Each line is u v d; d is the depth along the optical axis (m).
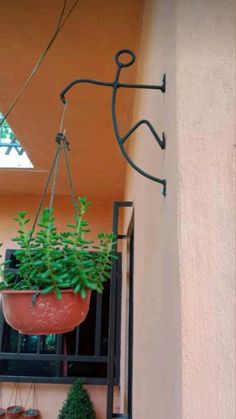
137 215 1.69
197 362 0.58
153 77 1.21
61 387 3.56
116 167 3.21
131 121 2.27
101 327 3.67
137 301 1.53
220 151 0.67
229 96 0.70
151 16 1.34
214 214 0.64
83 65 1.91
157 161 1.00
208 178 0.66
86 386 3.53
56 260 0.90
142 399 1.19
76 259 0.90
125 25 1.68
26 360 3.64
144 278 1.25
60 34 1.71
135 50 1.80
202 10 0.75
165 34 0.95
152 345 0.97
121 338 3.14
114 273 1.80
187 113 0.69
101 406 3.48
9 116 2.42
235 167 0.66
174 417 0.62
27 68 1.94
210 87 0.71
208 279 0.61
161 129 0.95
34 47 1.80
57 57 1.86
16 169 3.31
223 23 0.74
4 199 4.00
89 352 3.63
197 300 0.60
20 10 1.59
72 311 0.89
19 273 0.90
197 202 0.65
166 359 0.73
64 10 1.59
